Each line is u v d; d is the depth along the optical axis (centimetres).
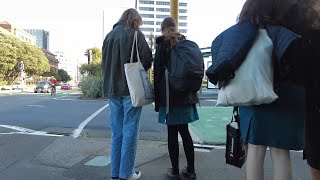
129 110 428
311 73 260
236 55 270
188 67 405
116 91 430
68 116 1261
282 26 279
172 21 443
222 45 279
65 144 680
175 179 453
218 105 289
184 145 452
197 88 415
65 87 7119
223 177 469
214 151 628
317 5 264
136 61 427
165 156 577
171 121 434
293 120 280
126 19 436
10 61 7075
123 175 427
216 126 945
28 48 7838
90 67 4481
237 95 272
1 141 718
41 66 8444
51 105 1834
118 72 430
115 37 432
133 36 425
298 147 282
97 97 2677
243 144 314
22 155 591
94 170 502
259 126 284
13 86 6319
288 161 289
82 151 617
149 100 423
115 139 442
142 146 655
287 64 272
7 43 7119
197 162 546
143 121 1100
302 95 280
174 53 417
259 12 284
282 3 280
